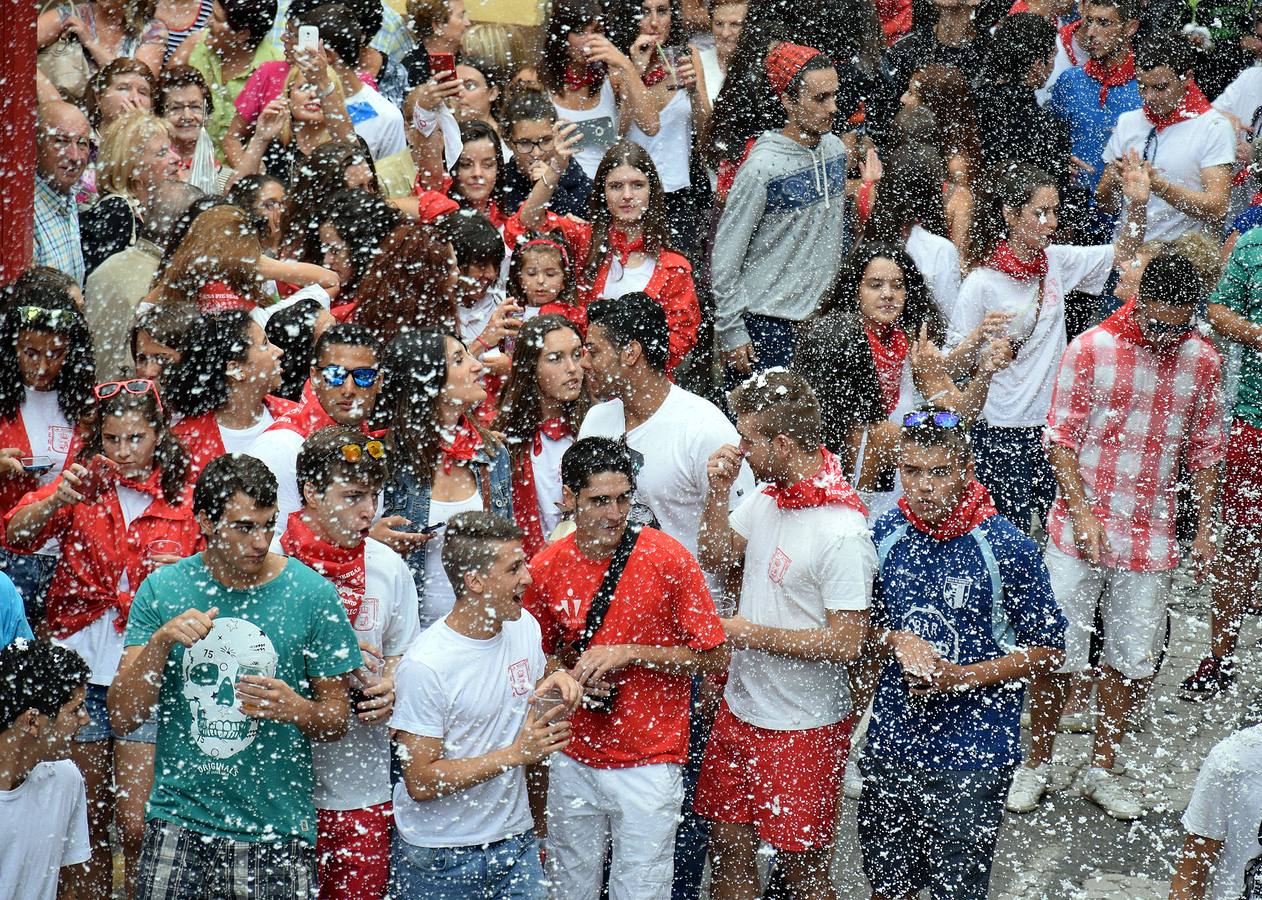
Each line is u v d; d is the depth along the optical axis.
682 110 25.06
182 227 18.92
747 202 22.73
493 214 22.92
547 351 17.41
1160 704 21.39
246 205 19.92
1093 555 19.23
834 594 15.81
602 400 17.47
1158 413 19.52
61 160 19.86
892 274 20.34
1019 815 18.92
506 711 14.76
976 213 21.98
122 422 15.63
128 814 15.87
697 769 17.44
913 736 15.91
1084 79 27.27
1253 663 22.27
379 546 15.34
